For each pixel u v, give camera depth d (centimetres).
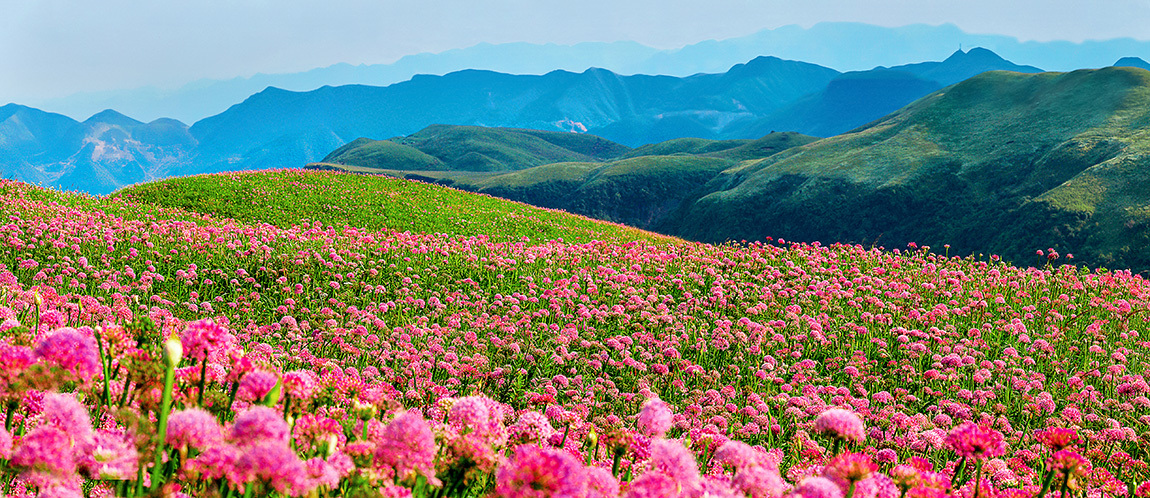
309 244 2262
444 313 1689
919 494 307
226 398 288
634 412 994
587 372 1264
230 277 1839
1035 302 1833
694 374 1181
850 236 16588
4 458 221
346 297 1809
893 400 1097
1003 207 14925
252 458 207
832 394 1122
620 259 2411
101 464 221
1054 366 1293
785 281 2050
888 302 1789
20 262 1702
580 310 1620
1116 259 11575
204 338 287
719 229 19050
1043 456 757
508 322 1528
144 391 279
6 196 2573
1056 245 12500
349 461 262
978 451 405
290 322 1337
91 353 268
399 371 1110
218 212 3350
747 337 1409
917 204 16525
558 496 212
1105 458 786
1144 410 1076
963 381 1240
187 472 226
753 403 1000
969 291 1916
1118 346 1476
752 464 296
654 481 242
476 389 1026
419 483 267
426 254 2291
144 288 1523
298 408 300
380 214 3550
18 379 246
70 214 2409
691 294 1895
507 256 2323
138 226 2345
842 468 278
